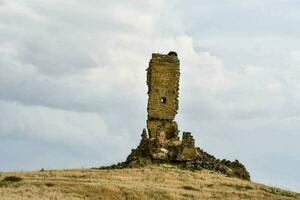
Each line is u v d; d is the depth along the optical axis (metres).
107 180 179.00
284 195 183.38
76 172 193.38
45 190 158.88
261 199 172.25
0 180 174.38
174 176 193.12
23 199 146.38
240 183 193.00
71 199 152.12
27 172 193.00
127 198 161.12
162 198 164.00
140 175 191.25
